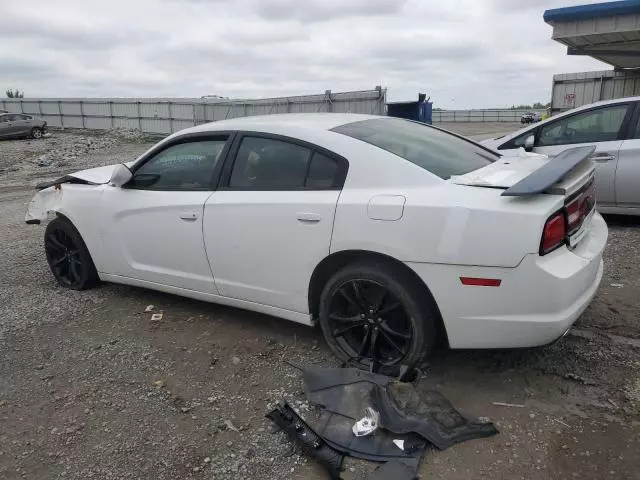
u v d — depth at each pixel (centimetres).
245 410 311
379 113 2361
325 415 291
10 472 271
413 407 285
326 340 352
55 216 514
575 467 252
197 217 388
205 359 370
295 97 2652
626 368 328
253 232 359
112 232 450
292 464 266
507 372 333
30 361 378
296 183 348
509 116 6488
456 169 334
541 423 285
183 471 265
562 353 349
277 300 366
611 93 1536
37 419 312
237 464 268
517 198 284
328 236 325
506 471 252
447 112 6900
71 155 2236
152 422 304
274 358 366
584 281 295
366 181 322
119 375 355
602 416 287
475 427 278
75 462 275
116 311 456
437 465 257
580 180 307
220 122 408
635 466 250
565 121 674
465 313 293
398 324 325
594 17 1360
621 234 609
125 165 446
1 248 681
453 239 286
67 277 519
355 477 250
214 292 401
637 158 612
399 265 310
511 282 279
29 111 4169
